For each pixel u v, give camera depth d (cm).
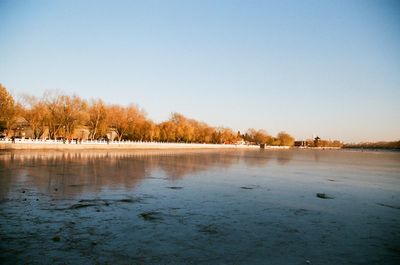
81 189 2697
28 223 1686
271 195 2800
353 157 12362
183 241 1502
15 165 4272
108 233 1575
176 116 16288
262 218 1975
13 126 8788
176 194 2659
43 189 2628
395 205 2542
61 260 1240
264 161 7706
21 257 1254
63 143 8238
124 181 3231
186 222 1822
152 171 4244
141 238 1521
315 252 1422
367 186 3631
